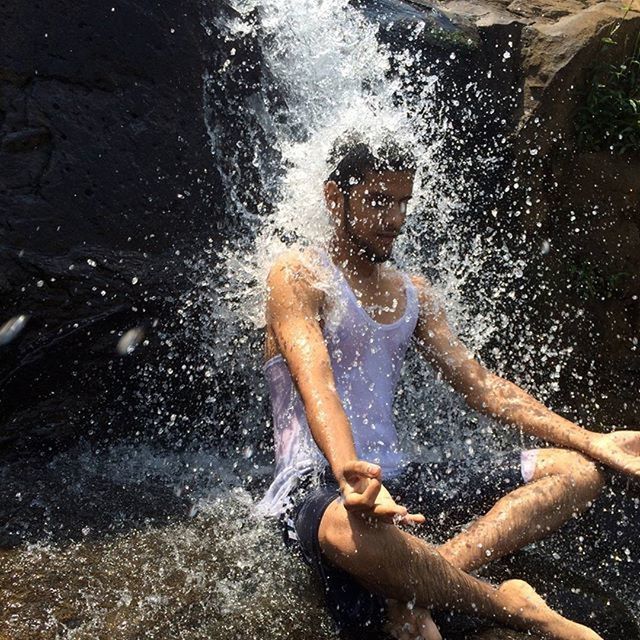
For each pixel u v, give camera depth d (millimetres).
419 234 3895
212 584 2436
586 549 2883
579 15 4258
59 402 3197
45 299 3117
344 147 2555
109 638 2217
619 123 4137
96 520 2727
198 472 3129
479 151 4086
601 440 2553
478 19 4344
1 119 3146
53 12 3174
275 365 2557
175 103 3350
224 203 3432
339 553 2150
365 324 2525
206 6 3391
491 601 2248
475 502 2549
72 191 3193
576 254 4168
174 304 3279
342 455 2145
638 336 4199
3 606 2305
